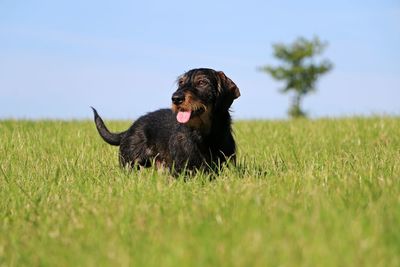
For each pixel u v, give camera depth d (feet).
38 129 53.42
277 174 27.96
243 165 32.01
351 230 16.67
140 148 35.78
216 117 30.86
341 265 14.57
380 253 15.17
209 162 30.73
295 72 200.44
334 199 21.18
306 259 14.80
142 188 25.30
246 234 16.79
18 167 32.35
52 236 18.93
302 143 43.04
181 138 30.83
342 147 40.40
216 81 31.19
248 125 59.26
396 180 24.03
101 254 16.40
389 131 48.93
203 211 20.13
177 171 31.04
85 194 25.20
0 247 17.99
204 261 15.01
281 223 17.76
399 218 17.89
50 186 27.40
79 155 35.53
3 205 24.73
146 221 19.70
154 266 15.39
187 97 29.66
